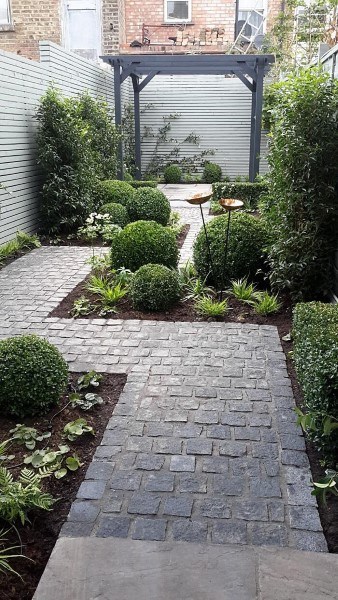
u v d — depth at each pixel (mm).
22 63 7074
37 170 7664
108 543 1973
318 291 4484
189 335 3951
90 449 2588
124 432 2701
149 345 3768
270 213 4863
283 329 4039
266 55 10305
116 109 10750
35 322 4230
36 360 2852
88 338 3904
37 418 2836
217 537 2010
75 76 9562
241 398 3029
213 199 9953
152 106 14438
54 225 7566
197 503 2195
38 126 7426
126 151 13391
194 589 1761
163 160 14789
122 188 8547
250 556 1908
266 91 10797
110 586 1778
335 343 2504
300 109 4145
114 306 4539
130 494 2252
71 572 1838
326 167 4121
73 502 2211
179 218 8805
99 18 12562
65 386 3004
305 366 2686
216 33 13297
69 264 6047
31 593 1810
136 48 12906
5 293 4984
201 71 11969
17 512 2066
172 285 4492
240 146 14484
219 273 4953
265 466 2434
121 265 5258
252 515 2127
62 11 12227
